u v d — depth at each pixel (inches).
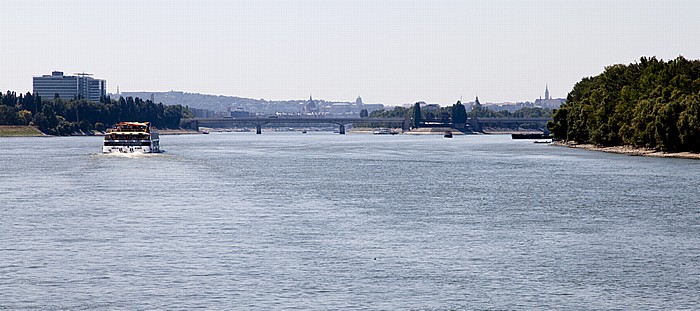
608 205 5718.5
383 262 3681.1
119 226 4702.3
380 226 4707.2
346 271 3506.4
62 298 3102.9
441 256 3814.0
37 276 3420.3
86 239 4256.9
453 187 7111.2
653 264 3663.9
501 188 7003.0
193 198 6181.1
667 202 5895.7
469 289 3230.8
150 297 3112.7
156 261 3695.9
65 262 3671.3
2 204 5757.9
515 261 3710.6
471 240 4234.7
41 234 4414.4
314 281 3336.6
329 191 6752.0
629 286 3284.9
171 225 4741.6
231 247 4025.6
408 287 3250.5
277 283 3307.1
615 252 3922.2
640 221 4928.6
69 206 5644.7
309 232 4480.8
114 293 3166.8
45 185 7244.1
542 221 4923.7
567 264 3654.0
